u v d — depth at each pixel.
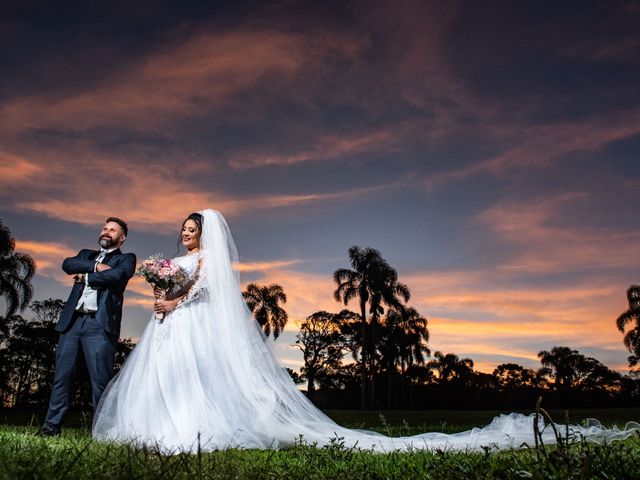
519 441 5.91
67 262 7.26
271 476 3.52
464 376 87.00
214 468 3.46
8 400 49.25
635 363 55.94
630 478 2.79
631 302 50.53
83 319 7.02
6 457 3.20
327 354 80.38
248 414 6.36
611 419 14.52
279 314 56.78
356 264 55.41
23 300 37.28
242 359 6.63
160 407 6.21
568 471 2.71
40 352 49.03
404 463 3.68
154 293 6.80
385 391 77.56
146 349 6.66
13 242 37.38
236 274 7.12
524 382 105.44
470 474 3.11
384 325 68.69
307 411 6.81
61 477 2.69
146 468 3.05
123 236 7.71
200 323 6.63
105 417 6.49
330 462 4.05
